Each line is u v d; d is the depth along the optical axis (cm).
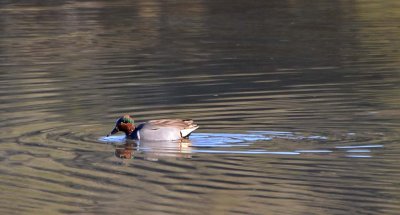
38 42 3428
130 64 2884
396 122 1944
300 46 3209
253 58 2969
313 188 1486
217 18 4022
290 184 1510
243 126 1952
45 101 2277
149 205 1416
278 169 1603
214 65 2847
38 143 1839
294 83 2486
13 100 2295
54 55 3100
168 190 1495
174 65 2855
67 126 1992
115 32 3666
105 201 1442
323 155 1691
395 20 3775
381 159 1653
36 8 4444
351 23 3747
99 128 1977
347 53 3017
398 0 4375
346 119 1991
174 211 1382
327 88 2397
